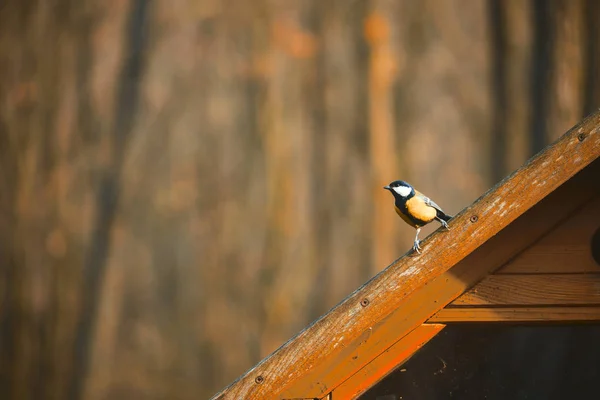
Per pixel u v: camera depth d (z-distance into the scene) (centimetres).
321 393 1265
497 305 1265
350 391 1265
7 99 3706
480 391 1270
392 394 1269
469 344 1272
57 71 3778
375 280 1262
